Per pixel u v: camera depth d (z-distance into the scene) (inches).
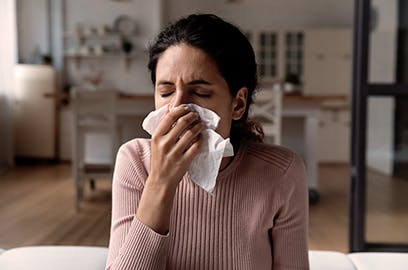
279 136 164.7
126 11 269.9
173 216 31.6
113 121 160.9
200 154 27.1
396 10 110.9
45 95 190.1
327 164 271.4
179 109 27.0
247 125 33.4
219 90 28.5
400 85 111.0
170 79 28.4
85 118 182.1
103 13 270.5
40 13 267.6
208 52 28.1
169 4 284.4
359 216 114.3
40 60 264.1
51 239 122.3
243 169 31.9
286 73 282.4
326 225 140.2
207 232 31.4
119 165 32.6
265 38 282.5
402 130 113.6
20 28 267.4
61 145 261.7
